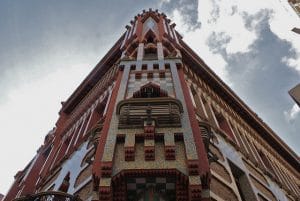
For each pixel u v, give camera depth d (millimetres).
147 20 26422
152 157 9453
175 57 17875
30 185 21953
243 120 26625
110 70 24766
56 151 22891
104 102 19938
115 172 8977
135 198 9125
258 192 15633
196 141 10000
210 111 19734
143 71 16203
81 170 13984
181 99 12844
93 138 12125
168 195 9133
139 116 11008
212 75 24625
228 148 16812
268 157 25359
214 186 11883
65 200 9883
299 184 28219
